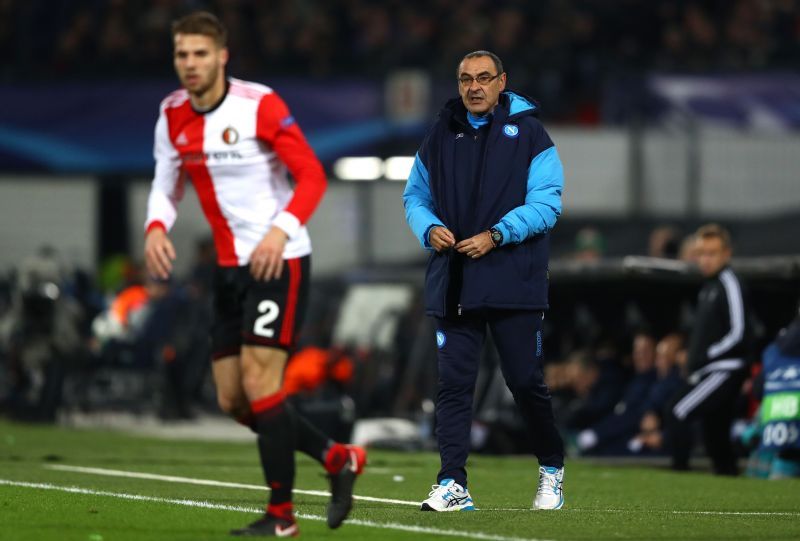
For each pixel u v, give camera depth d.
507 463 43.38
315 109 74.00
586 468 41.66
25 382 66.12
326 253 72.56
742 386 39.81
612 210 70.75
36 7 82.81
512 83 78.25
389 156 73.12
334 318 67.50
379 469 38.53
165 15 82.31
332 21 84.00
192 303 66.56
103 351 65.88
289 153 21.06
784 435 38.31
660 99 74.12
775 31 83.50
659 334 49.22
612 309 50.12
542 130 25.66
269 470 20.59
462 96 25.56
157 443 50.47
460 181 25.55
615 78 74.69
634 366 49.22
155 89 75.38
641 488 33.41
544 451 25.98
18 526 22.08
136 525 22.28
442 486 25.22
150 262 21.64
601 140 70.81
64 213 75.25
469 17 83.88
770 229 54.97
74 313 64.25
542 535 21.64
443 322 25.42
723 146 70.69
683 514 25.95
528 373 25.25
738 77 73.94
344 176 73.12
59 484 30.78
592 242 58.44
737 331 39.53
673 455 40.75
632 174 70.81
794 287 45.12
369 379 58.69
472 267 24.94
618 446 46.47
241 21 83.06
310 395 54.28
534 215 24.88
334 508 21.09
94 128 75.38
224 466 38.47
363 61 76.75
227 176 21.23
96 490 29.11
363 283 62.75
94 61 77.62
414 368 56.88
